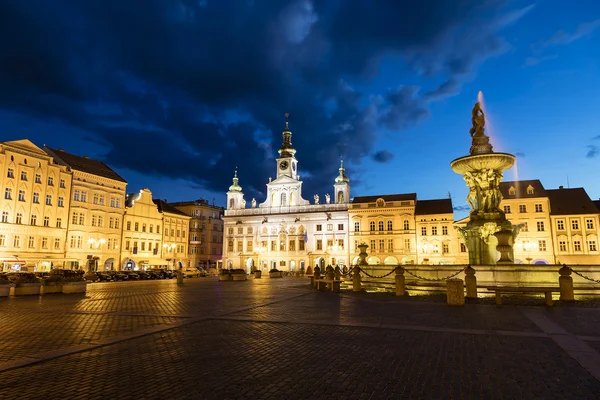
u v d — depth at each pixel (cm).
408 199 7569
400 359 832
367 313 1476
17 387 665
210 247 9412
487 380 700
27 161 5600
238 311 1569
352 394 635
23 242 5478
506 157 2480
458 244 6950
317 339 1027
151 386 671
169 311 1583
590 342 966
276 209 8494
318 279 2738
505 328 1146
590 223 6172
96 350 916
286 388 661
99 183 6656
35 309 1680
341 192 8250
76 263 6153
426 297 1991
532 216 6394
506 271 2064
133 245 7275
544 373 736
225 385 675
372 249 7494
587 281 1942
